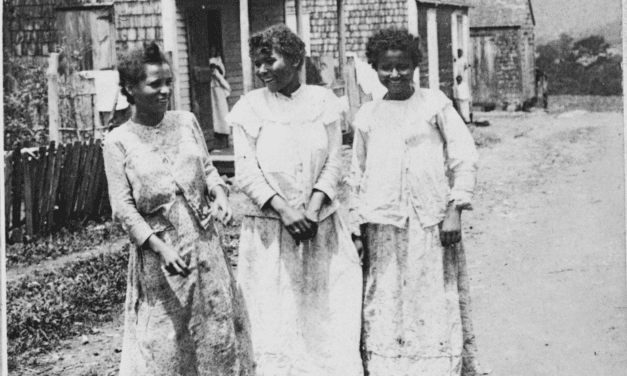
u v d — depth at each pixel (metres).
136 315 3.79
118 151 3.74
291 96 4.21
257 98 4.20
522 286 6.87
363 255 4.22
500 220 9.95
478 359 4.66
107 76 12.32
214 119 14.82
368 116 4.20
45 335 5.81
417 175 4.05
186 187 3.76
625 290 6.50
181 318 3.74
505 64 28.94
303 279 4.14
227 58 15.45
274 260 4.08
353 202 4.20
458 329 4.08
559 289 6.70
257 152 4.14
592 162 14.87
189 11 14.38
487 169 14.51
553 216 10.02
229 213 3.84
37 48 15.43
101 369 5.20
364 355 4.22
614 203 10.59
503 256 8.02
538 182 12.78
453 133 4.09
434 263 4.06
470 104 23.38
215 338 3.81
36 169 8.95
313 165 4.11
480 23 28.92
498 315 6.08
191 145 3.83
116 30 14.20
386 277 4.10
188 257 3.73
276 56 4.07
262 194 4.04
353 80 16.53
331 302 4.12
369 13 19.81
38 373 5.15
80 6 15.23
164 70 3.72
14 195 8.74
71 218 9.68
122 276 7.32
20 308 6.27
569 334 5.55
